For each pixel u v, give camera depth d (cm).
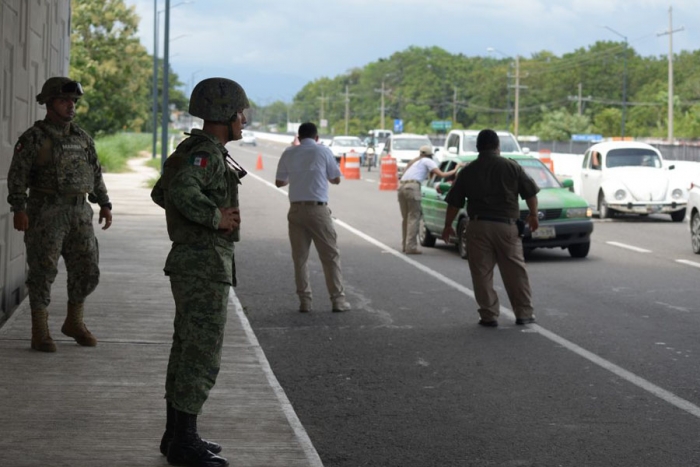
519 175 1259
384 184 4278
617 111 15300
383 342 1159
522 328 1251
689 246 2223
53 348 984
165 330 1117
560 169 4556
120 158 5662
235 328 1162
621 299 1478
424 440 780
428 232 2148
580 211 1939
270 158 8250
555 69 17088
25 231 956
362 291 1544
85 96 6181
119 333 1092
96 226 2330
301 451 705
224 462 663
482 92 18575
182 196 627
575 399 905
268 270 1784
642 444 770
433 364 1046
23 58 1184
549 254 2061
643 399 907
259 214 2998
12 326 1095
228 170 649
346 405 884
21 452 679
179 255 643
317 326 1256
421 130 18300
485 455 742
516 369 1024
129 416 773
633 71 17125
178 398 649
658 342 1166
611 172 2928
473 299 1476
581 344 1151
